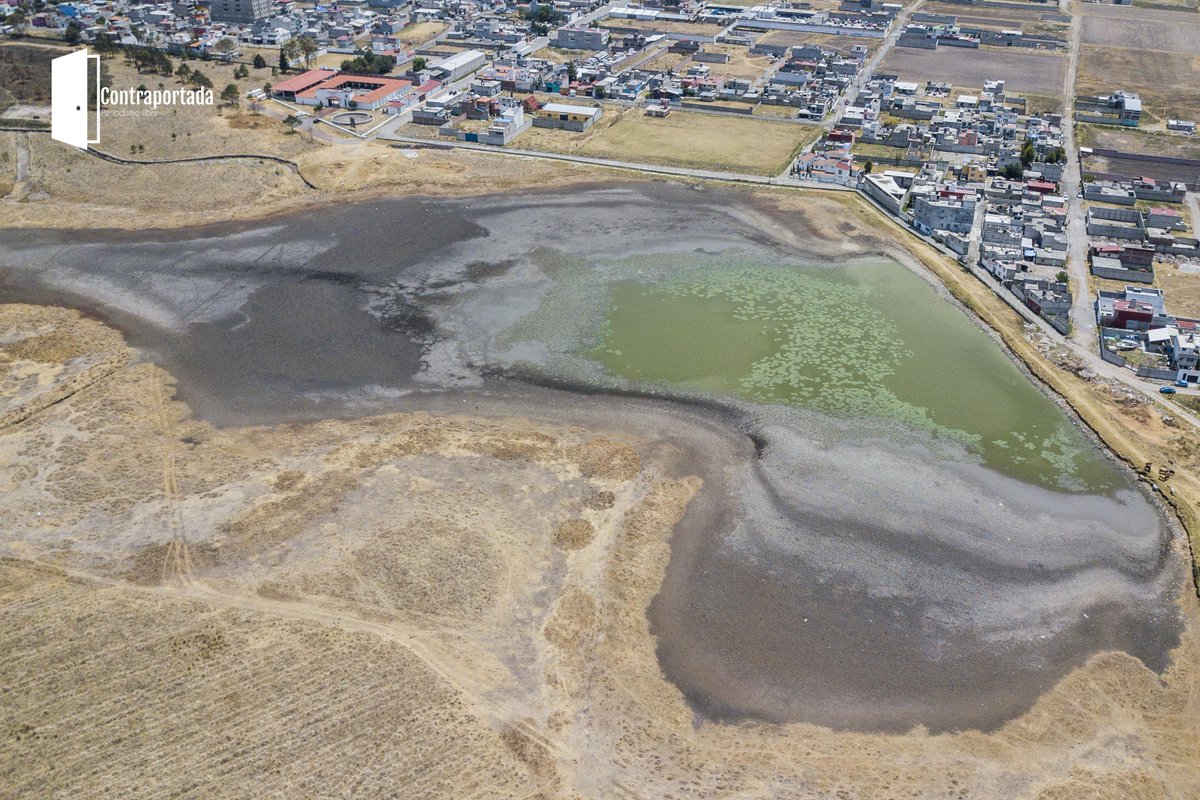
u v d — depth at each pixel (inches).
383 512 3944.4
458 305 5620.1
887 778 2928.2
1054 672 3314.5
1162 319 5374.0
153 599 3472.0
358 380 4894.2
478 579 3609.7
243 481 4114.2
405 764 2896.2
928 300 5831.7
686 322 5511.8
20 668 3164.4
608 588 3604.8
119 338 5201.8
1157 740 3065.9
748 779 2910.9
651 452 4392.2
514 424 4574.3
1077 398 4837.6
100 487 4047.7
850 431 4571.9
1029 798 2874.0
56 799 2753.4
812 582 3666.3
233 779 2827.3
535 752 2957.7
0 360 4958.2
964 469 4320.9
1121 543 3897.6
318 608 3454.7
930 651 3385.8
